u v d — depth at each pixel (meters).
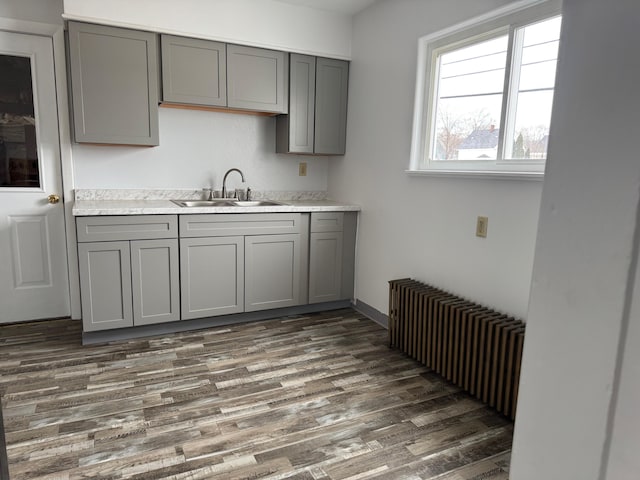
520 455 0.58
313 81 3.49
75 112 2.79
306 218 3.36
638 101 0.41
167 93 3.01
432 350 2.51
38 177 3.07
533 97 2.21
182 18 2.97
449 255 2.66
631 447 0.44
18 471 1.66
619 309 0.44
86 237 2.66
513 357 2.02
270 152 3.76
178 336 2.98
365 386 2.38
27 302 3.15
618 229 0.43
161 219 2.83
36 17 2.88
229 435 1.92
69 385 2.29
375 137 3.32
